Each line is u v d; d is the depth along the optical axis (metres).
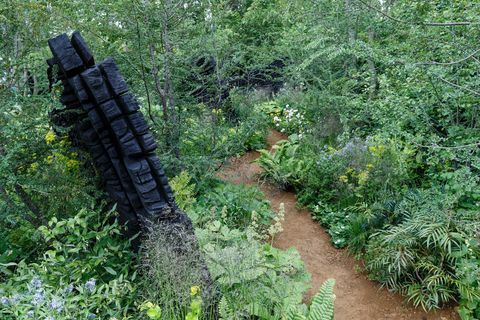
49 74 3.91
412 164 5.68
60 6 4.59
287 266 4.30
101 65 3.58
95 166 4.04
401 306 4.30
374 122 7.04
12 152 3.47
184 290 3.18
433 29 4.55
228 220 5.34
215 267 3.78
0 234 3.99
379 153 5.70
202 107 6.34
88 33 5.09
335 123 8.02
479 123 4.98
